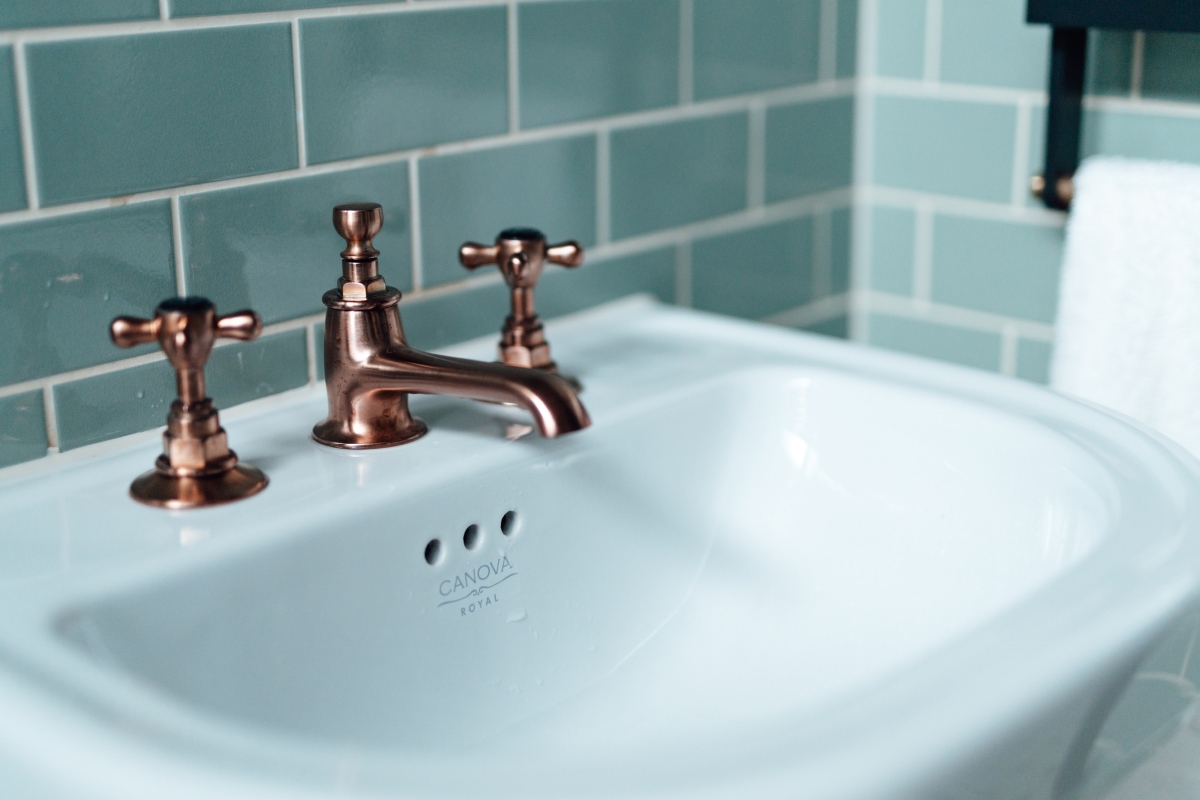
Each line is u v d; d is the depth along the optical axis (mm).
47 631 457
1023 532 650
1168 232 830
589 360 809
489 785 343
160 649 512
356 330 633
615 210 902
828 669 678
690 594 733
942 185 1055
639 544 718
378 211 625
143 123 626
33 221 596
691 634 718
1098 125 940
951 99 1029
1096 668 421
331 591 576
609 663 688
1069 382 893
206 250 667
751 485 771
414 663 612
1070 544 608
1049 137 914
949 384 744
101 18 601
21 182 588
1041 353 1021
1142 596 463
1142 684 446
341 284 635
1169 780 483
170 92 634
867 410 741
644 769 351
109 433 648
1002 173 1011
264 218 691
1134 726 449
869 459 737
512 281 720
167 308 564
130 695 405
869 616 697
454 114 775
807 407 768
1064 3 846
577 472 681
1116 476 600
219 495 579
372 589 594
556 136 845
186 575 520
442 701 621
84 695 403
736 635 720
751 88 986
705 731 391
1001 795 390
